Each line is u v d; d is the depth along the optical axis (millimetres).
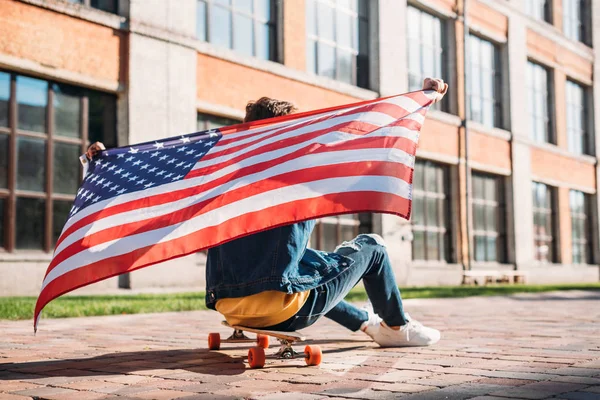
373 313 3650
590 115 26969
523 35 22797
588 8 27375
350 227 16156
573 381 2533
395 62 17562
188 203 2758
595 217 26438
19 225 10211
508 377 2637
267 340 3588
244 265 2793
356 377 2668
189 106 12375
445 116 18906
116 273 2668
